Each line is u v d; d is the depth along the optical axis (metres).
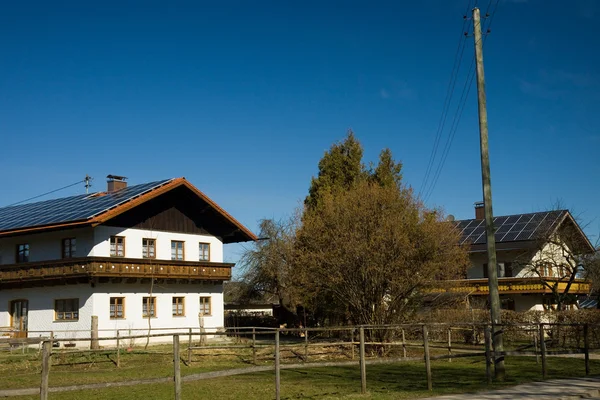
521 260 46.97
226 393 16.03
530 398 13.56
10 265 38.09
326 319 40.62
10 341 22.72
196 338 41.50
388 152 40.47
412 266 26.22
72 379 19.64
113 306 37.25
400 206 27.50
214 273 42.34
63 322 37.22
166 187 39.28
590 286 48.03
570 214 44.91
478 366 21.66
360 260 26.28
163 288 40.47
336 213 27.86
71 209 39.03
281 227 51.22
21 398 16.05
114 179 44.47
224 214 43.06
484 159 17.97
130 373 21.27
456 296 34.28
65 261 35.88
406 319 28.23
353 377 18.94
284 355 26.33
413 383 16.73
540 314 32.81
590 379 16.88
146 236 39.59
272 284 51.69
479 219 53.91
